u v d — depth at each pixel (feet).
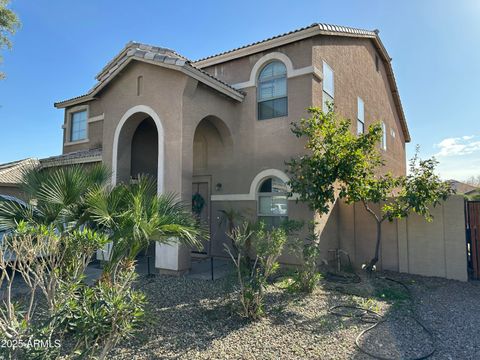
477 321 21.11
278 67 39.70
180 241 24.68
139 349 16.58
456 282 31.63
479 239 32.91
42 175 22.43
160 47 43.19
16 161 62.64
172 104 34.45
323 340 17.84
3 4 52.80
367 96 54.80
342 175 30.86
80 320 11.98
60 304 13.79
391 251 36.40
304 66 37.29
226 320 20.58
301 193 32.48
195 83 34.58
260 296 21.20
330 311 22.52
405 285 30.25
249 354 16.14
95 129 60.34
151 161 47.98
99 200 20.88
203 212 43.55
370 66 57.26
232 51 41.81
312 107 34.42
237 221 38.17
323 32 37.09
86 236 14.97
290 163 33.96
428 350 16.71
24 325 11.64
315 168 31.35
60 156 57.16
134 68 38.17
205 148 44.24
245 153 40.70
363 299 25.36
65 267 16.63
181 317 21.08
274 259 22.76
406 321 20.95
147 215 20.98
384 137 63.00
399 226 36.09
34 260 14.12
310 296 26.05
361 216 38.52
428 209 33.96
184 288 27.86
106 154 40.34
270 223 38.47
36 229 13.79
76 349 12.92
